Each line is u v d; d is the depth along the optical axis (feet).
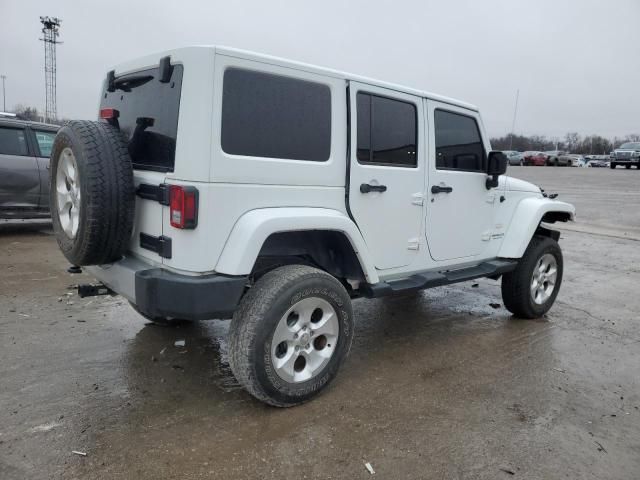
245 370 9.52
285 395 10.03
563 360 13.55
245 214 9.59
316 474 8.29
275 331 9.66
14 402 10.17
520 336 15.33
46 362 12.07
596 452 9.25
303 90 10.37
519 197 16.53
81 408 10.03
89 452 8.61
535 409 10.76
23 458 8.36
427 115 13.07
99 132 9.82
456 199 14.17
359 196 11.51
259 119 9.70
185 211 8.91
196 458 8.57
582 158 177.68
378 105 11.84
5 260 21.77
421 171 13.00
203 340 13.75
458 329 15.80
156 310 9.32
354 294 12.28
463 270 14.79
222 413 10.06
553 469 8.69
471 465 8.71
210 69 8.91
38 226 30.71
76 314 15.44
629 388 11.98
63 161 10.51
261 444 9.05
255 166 9.61
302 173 10.39
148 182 9.79
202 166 8.96
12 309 15.67
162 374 11.68
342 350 10.93
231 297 9.25
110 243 9.85
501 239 16.01
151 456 8.57
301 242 11.24
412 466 8.61
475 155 14.94
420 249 13.34
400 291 12.42
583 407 10.94
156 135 9.91
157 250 9.70
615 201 54.08
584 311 18.16
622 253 29.32
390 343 14.39
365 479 8.22
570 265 26.00
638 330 16.21
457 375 12.34
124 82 11.21
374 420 10.03
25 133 26.48
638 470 8.77
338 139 11.03
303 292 9.91
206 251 9.18
